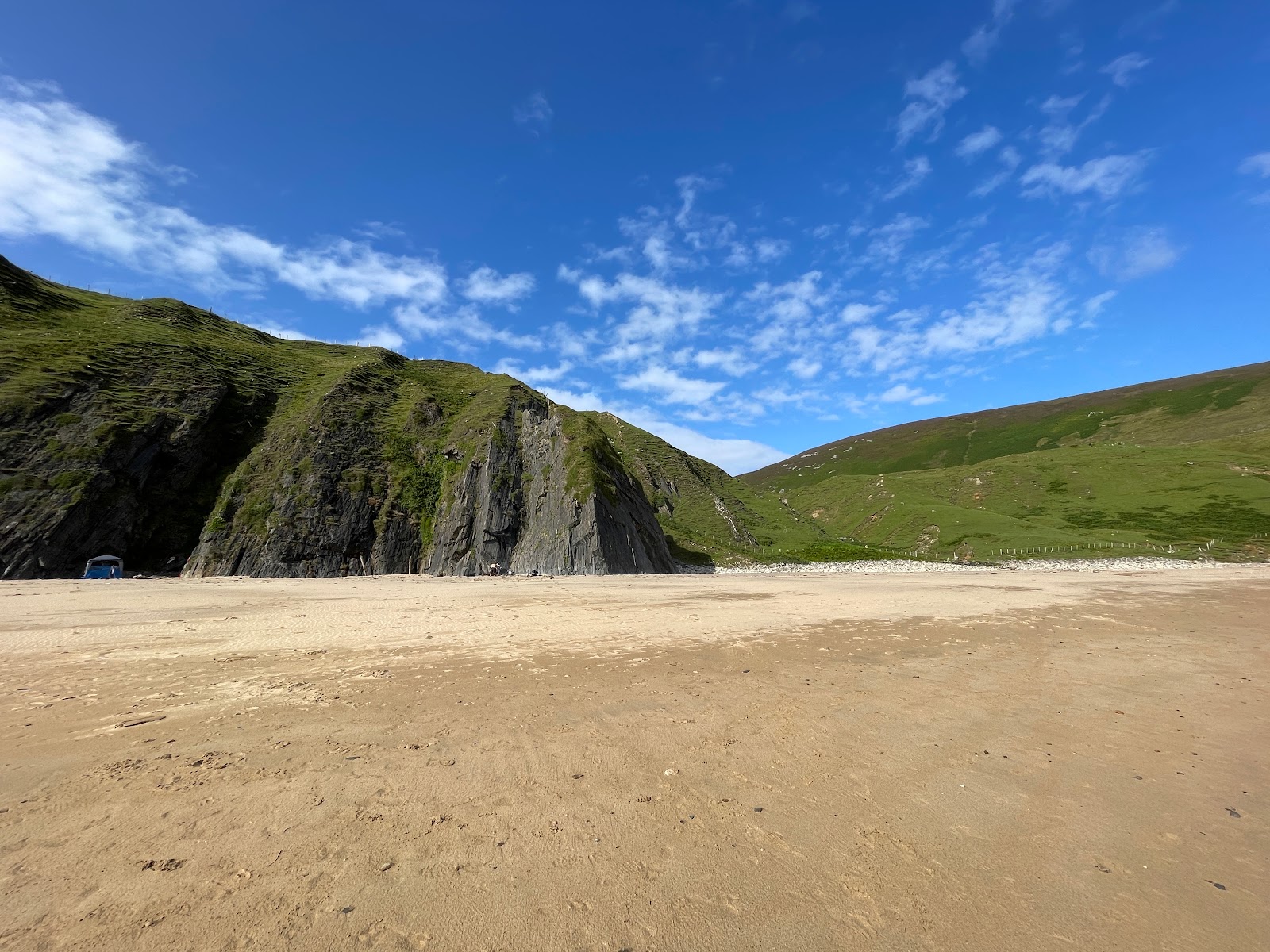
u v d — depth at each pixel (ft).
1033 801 19.54
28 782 19.81
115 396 155.43
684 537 221.87
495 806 18.75
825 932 12.98
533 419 201.16
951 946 12.54
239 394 183.83
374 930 12.87
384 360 233.35
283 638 48.03
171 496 149.89
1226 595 89.20
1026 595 89.61
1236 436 392.68
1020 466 393.91
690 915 13.55
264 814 17.93
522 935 12.81
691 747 23.98
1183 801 19.72
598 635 50.08
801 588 103.96
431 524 166.91
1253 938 12.87
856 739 25.02
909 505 342.23
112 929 12.73
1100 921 13.44
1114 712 29.30
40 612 62.85
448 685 32.89
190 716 27.09
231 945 12.26
